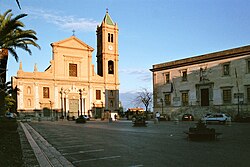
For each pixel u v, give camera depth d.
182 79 50.69
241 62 41.84
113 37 84.12
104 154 11.88
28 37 25.38
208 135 16.47
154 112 55.66
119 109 84.25
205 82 46.66
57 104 73.56
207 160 9.88
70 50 77.38
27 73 70.00
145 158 10.62
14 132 22.97
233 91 42.66
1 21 23.55
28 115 68.00
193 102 48.50
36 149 13.09
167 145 14.40
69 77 76.38
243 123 35.50
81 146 14.85
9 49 25.58
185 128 28.11
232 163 9.26
